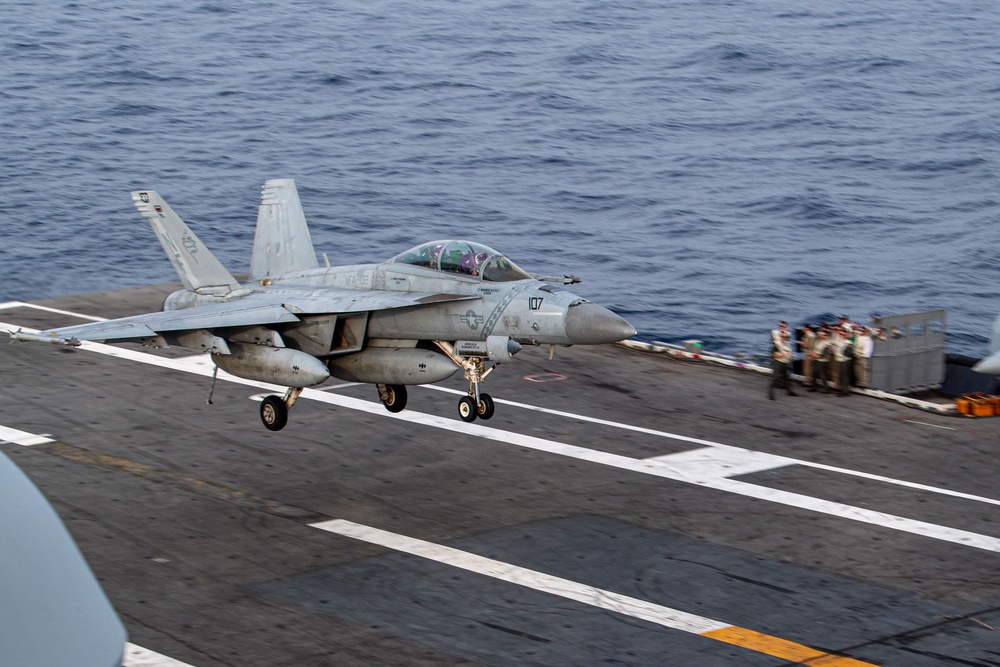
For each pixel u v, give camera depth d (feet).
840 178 299.17
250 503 111.96
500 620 87.86
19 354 160.76
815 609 90.84
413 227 260.21
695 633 86.28
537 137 332.19
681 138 333.21
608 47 431.84
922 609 91.25
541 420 138.31
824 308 218.59
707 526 107.55
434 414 139.85
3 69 384.06
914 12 490.90
